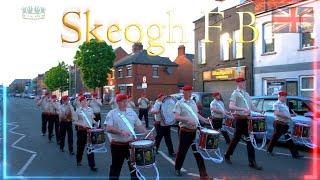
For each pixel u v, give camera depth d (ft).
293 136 28.32
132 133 18.30
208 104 47.80
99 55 136.67
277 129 28.78
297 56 55.62
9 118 77.97
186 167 25.54
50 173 23.91
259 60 63.10
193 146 21.88
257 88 63.57
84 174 23.66
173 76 139.03
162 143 37.70
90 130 24.21
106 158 29.48
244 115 25.29
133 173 18.02
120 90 143.54
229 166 25.35
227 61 71.31
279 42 59.00
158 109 30.60
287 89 57.00
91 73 136.46
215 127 35.99
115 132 17.85
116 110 18.38
